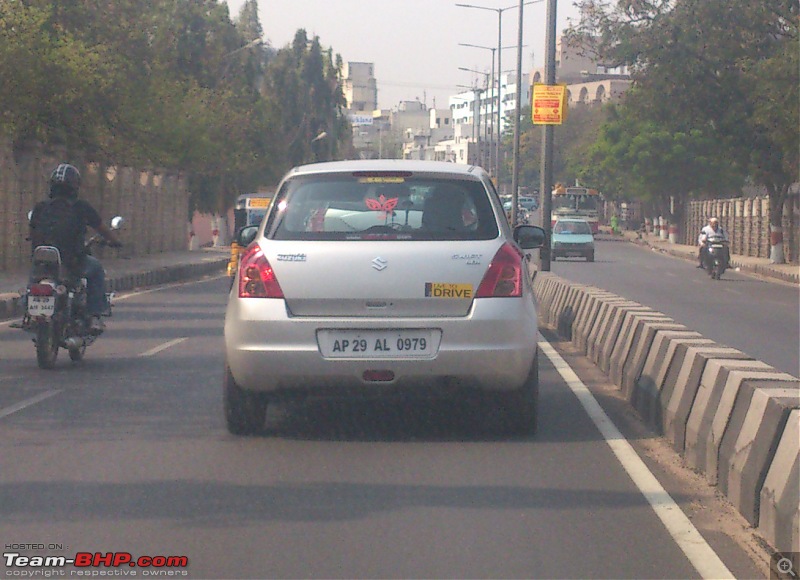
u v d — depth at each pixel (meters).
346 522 6.08
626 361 10.60
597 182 82.25
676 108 41.00
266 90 74.38
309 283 7.74
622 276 34.75
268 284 7.78
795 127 33.84
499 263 7.84
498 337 7.75
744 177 70.25
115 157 34.84
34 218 11.75
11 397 10.02
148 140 34.44
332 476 7.10
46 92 28.05
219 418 9.03
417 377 7.75
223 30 53.16
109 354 13.27
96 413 9.23
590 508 6.41
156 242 44.34
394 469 7.30
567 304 16.02
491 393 8.07
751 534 5.93
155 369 11.95
